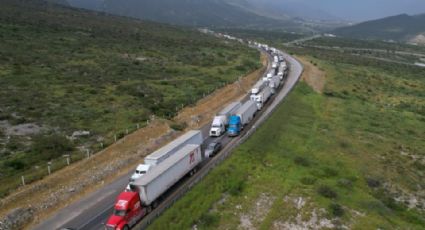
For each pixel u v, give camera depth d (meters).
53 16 162.62
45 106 64.12
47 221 35.41
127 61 107.12
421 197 45.44
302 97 84.25
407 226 37.88
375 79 119.62
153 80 90.31
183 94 79.06
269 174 44.75
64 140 50.75
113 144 50.91
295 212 38.03
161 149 43.88
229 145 53.34
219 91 83.50
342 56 186.25
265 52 161.75
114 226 31.55
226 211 37.09
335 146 57.59
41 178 41.38
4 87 71.38
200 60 120.12
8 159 44.91
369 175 49.09
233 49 154.62
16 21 131.38
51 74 83.94
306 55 163.75
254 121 64.56
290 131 60.59
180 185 41.09
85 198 39.50
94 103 68.38
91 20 177.88
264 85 78.81
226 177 42.03
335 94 93.00
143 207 34.69
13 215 34.69
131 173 45.12
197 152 44.56
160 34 177.38
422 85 120.19
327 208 38.84
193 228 33.81
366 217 38.16
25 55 96.06
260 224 35.88
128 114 63.47
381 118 76.44
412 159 55.88
